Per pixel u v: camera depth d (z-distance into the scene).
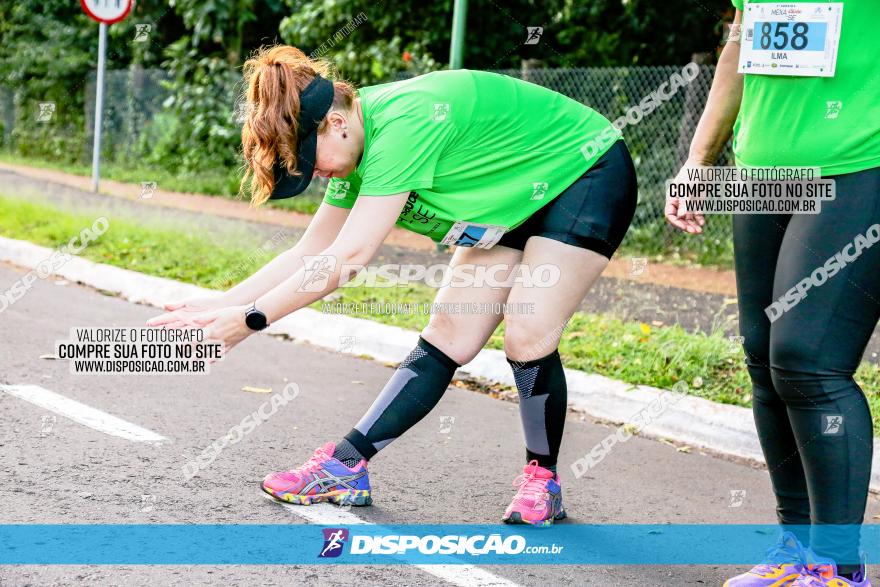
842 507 2.68
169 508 3.37
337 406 4.88
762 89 2.78
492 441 4.46
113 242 9.02
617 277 8.12
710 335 6.08
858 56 2.62
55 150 17.00
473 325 3.31
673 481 4.07
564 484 3.95
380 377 5.57
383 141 2.94
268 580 2.85
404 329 6.14
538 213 3.18
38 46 17.44
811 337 2.65
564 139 3.10
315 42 12.34
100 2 10.81
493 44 11.92
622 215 3.17
